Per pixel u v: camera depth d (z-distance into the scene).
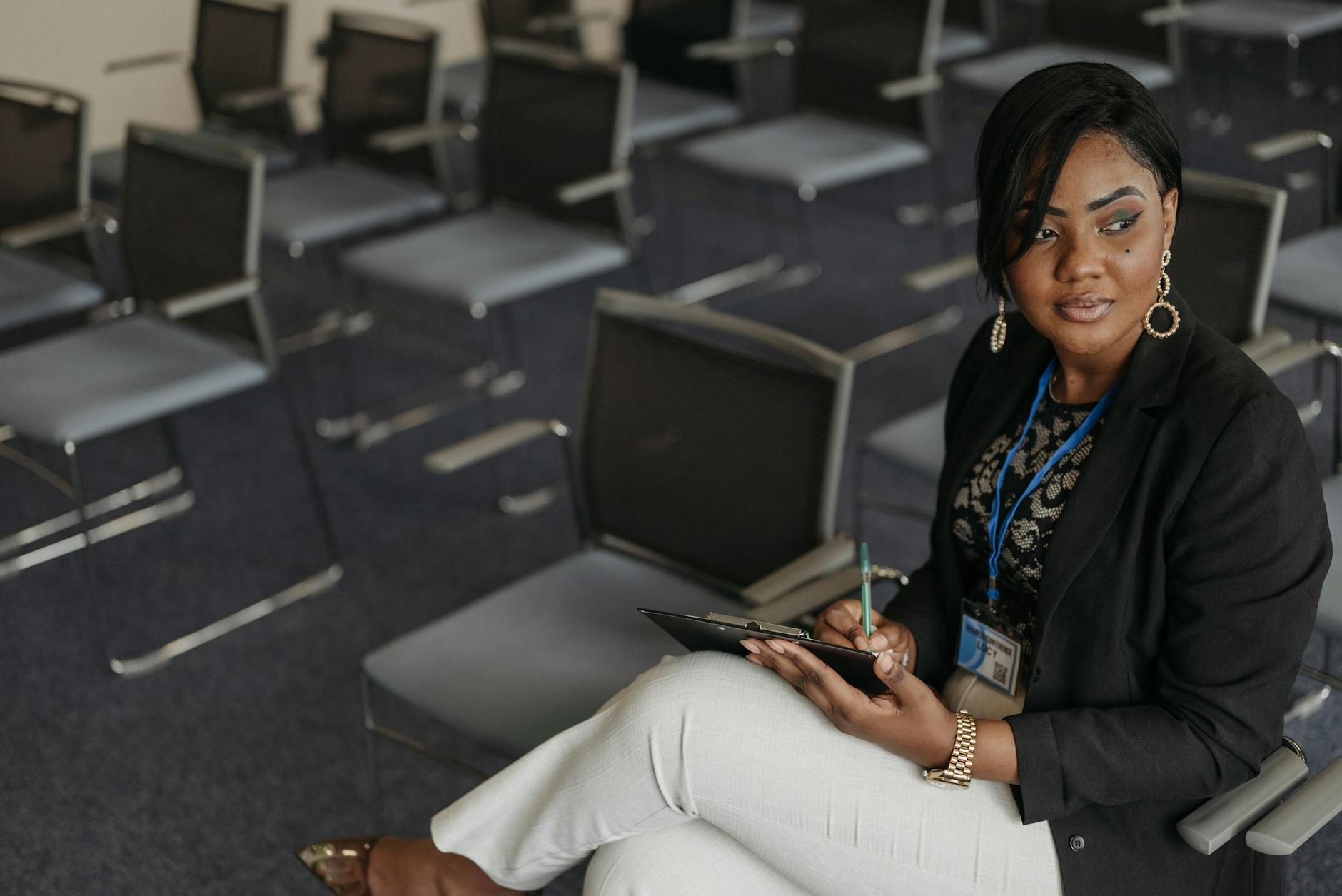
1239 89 5.72
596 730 1.52
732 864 1.49
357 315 4.56
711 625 1.41
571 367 4.07
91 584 2.79
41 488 3.61
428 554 3.18
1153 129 1.23
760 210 5.12
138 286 3.24
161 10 6.13
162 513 3.45
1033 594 1.46
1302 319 3.84
